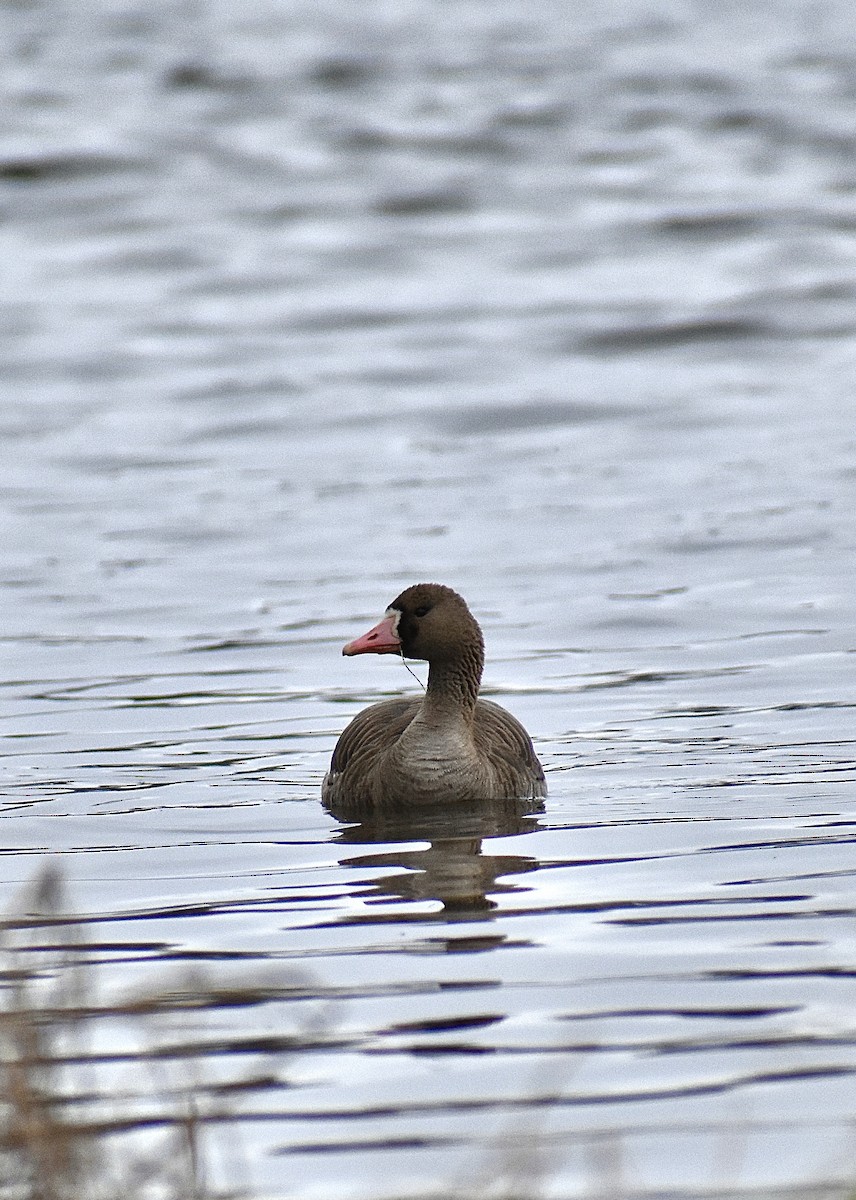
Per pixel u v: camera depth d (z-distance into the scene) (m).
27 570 20.20
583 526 21.67
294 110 58.78
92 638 17.34
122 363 33.06
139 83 62.91
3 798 12.48
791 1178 6.54
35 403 30.39
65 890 10.37
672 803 11.92
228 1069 7.62
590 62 66.69
